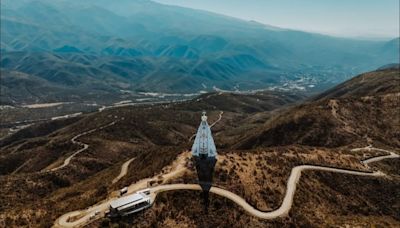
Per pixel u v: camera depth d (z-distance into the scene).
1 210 150.38
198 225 91.12
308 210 106.25
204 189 101.81
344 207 117.00
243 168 116.12
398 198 130.00
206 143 115.44
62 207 107.00
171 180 104.62
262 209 100.88
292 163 132.12
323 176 130.00
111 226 86.12
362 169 142.75
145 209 91.62
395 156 164.38
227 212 95.88
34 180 183.38
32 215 104.94
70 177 195.50
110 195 100.88
